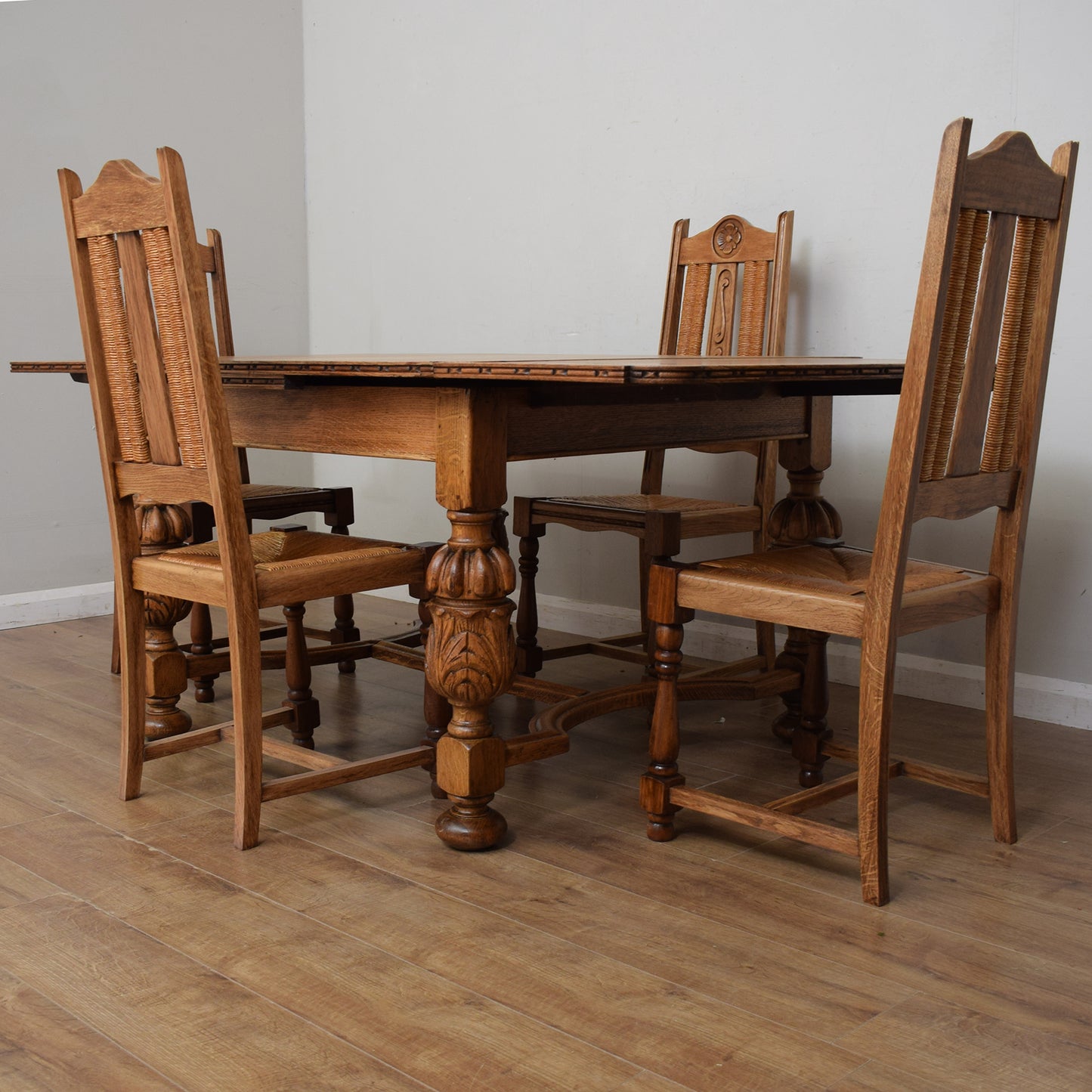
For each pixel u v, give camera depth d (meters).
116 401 1.88
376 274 3.94
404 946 1.48
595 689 2.81
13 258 3.33
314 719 2.28
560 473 3.46
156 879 1.68
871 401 2.77
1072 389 2.47
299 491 2.64
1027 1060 1.24
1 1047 1.25
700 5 2.99
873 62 2.69
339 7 3.90
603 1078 1.20
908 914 1.59
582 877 1.71
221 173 3.87
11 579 3.41
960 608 1.72
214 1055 1.23
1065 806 2.03
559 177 3.36
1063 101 2.42
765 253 2.75
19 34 3.30
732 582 1.71
